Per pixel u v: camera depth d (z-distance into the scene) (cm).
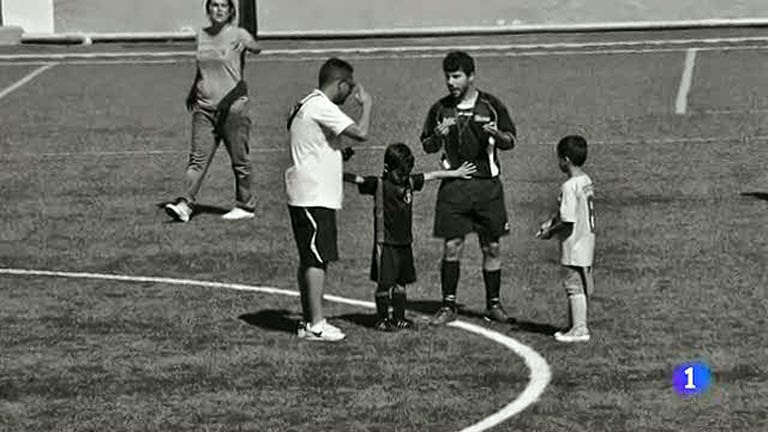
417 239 2959
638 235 2956
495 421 1894
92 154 4006
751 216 3119
